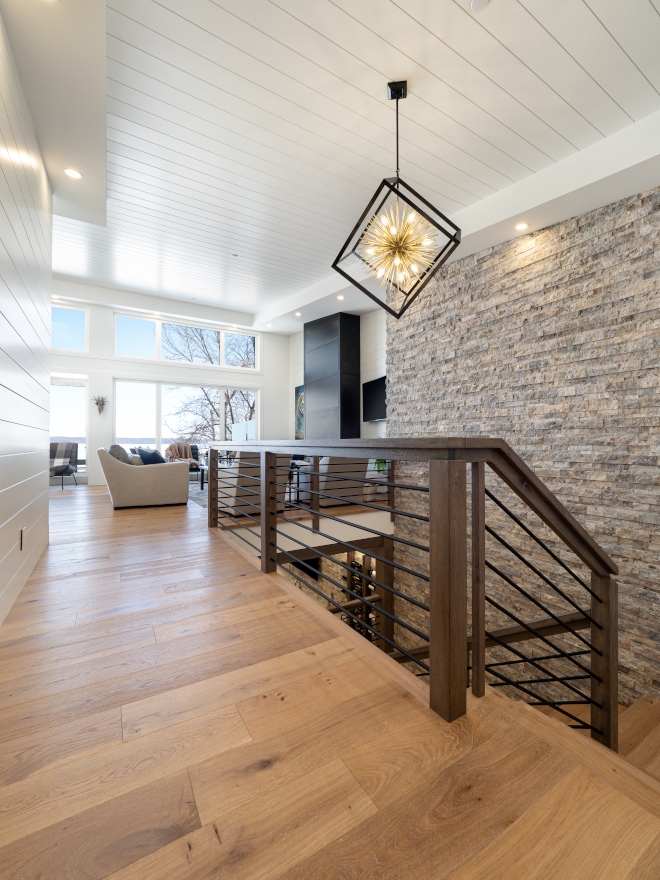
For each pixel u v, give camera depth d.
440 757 1.00
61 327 6.98
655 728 2.46
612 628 1.80
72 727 1.11
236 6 2.05
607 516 3.19
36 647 1.55
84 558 2.73
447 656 1.14
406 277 2.55
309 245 4.98
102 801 0.88
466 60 2.35
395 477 5.47
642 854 0.77
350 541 5.09
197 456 8.23
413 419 4.92
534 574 3.66
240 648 1.54
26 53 1.90
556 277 3.56
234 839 0.79
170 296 7.05
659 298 2.95
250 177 3.56
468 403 4.29
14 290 1.93
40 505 2.75
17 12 1.70
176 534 3.44
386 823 0.83
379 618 5.53
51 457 6.72
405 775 0.95
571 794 0.90
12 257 1.89
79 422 7.36
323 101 2.69
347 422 7.12
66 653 1.51
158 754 1.01
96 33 1.80
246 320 8.09
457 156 3.19
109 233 4.71
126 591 2.14
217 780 0.93
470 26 2.14
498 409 4.01
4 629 1.70
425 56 2.33
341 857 0.76
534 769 0.97
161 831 0.81
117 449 4.92
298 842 0.79
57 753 1.01
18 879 0.71
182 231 4.63
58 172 2.85
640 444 3.03
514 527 3.80
